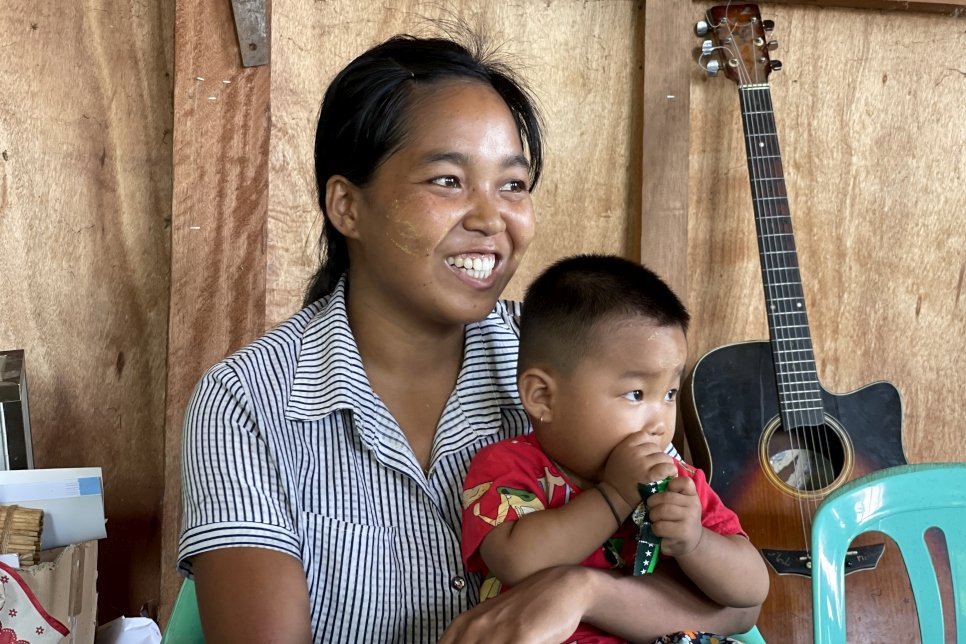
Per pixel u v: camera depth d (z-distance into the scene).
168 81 2.44
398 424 1.45
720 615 1.33
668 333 1.34
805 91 2.61
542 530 1.27
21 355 2.12
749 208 2.58
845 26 2.62
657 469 1.25
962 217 2.69
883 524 1.47
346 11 2.43
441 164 1.36
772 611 2.17
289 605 1.24
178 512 2.32
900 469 1.50
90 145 2.40
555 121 2.53
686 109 2.48
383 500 1.38
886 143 2.65
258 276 2.35
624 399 1.33
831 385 2.63
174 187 2.32
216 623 1.23
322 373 1.42
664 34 2.48
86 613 1.87
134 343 2.43
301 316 1.51
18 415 2.02
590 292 1.35
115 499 2.42
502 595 1.22
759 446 2.28
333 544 1.34
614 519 1.27
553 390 1.36
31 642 1.62
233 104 2.34
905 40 2.65
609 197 2.55
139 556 2.43
